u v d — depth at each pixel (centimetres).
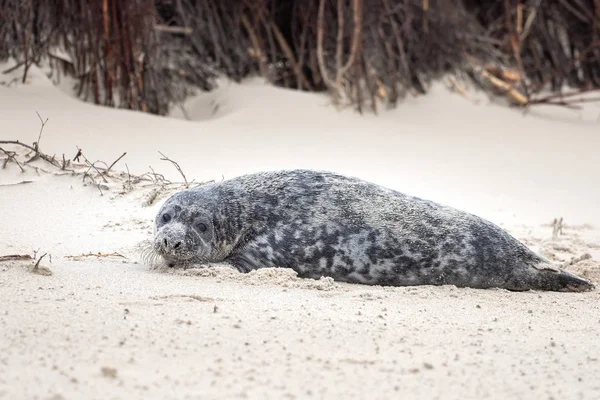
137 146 3894
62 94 4447
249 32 5384
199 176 3612
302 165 3912
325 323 1936
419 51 5462
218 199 2611
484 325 2047
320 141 4331
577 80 6169
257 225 2594
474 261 2538
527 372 1683
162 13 5300
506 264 2548
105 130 4016
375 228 2547
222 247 2595
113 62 4650
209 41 5338
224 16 5431
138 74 4703
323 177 2666
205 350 1673
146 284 2258
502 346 1858
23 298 1984
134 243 2811
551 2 6259
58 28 4688
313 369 1606
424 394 1521
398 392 1520
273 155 4019
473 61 5616
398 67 5300
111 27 4684
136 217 3095
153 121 4262
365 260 2530
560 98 5706
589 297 2489
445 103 5228
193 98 5059
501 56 5812
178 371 1548
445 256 2531
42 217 3019
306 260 2548
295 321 1934
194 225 2559
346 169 3922
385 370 1628
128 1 4641
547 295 2498
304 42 5372
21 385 1430
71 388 1434
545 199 3856
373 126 4694
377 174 3909
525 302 2377
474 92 5497
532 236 3275
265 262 2564
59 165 3403
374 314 2073
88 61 4741
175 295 2117
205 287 2270
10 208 3072
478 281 2553
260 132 4362
